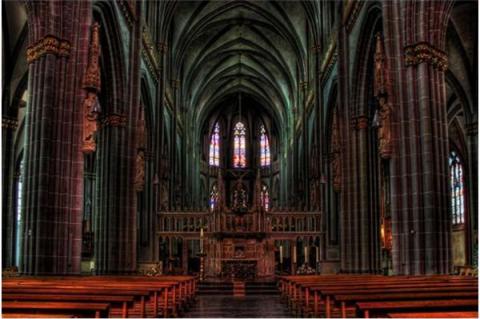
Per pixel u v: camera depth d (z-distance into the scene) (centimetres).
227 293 3162
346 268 3052
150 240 3741
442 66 2128
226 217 3866
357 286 1161
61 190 2009
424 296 906
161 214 3881
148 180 3809
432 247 1989
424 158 2058
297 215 3925
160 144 4069
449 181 2061
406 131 2120
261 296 2962
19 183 4072
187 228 3869
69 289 1066
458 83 3297
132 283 1424
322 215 3900
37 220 1928
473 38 3128
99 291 1038
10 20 2920
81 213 2056
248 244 3831
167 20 4378
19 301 891
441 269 1986
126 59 3003
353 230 3044
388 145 2136
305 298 1608
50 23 2050
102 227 2823
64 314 760
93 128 2095
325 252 3834
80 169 2067
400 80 2156
